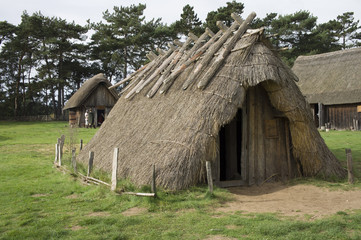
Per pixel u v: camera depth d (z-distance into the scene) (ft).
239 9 134.31
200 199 22.61
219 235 16.29
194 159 24.20
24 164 41.86
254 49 28.71
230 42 30.19
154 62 45.24
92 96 107.04
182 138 25.23
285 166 31.40
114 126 38.24
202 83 27.81
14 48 159.33
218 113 25.66
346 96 82.23
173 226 17.71
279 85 28.17
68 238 16.42
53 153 52.19
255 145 30.48
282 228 16.65
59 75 169.37
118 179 26.68
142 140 29.37
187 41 41.29
